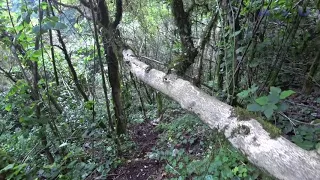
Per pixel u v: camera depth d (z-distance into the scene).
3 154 2.49
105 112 4.64
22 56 3.18
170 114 5.26
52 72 5.18
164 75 3.18
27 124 2.87
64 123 3.64
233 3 3.24
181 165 3.24
